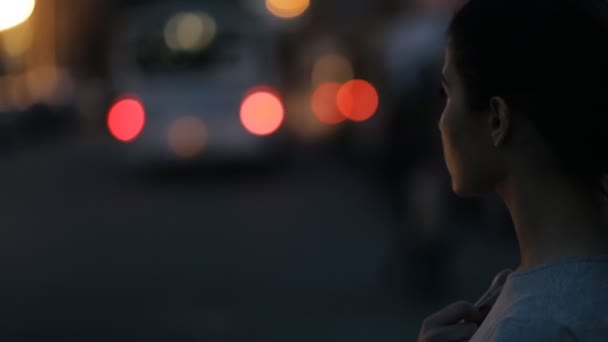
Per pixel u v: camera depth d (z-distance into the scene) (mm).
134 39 17984
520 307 1727
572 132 1748
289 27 25781
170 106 17734
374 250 11484
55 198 16906
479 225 12172
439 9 9008
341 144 21922
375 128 15352
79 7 52406
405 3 9797
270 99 17984
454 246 11008
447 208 9367
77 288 9992
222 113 17781
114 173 20219
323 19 26812
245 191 16984
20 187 18797
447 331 1977
